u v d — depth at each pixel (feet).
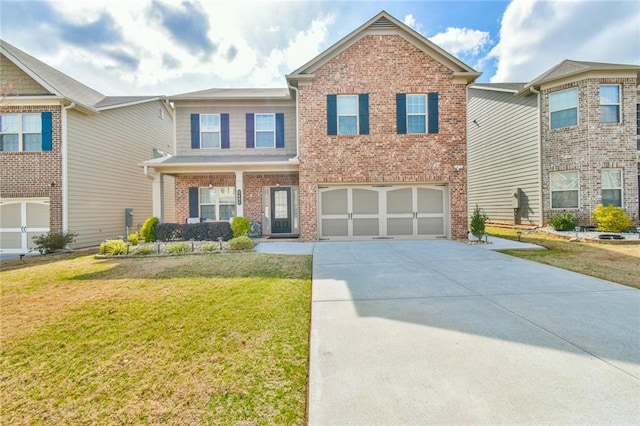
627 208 39.60
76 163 37.29
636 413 7.11
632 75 39.29
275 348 10.62
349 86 36.78
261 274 21.01
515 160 49.19
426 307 14.14
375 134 36.83
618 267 21.98
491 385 8.20
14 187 35.81
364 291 16.78
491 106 55.26
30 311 14.43
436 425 6.84
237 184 37.50
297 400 7.92
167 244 32.65
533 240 36.45
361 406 7.47
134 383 8.73
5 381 8.98
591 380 8.38
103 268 23.97
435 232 37.76
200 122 42.93
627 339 10.73
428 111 36.81
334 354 9.93
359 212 37.58
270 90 47.73
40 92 35.81
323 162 36.88
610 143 39.58
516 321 12.39
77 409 7.74
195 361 9.84
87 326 12.69
